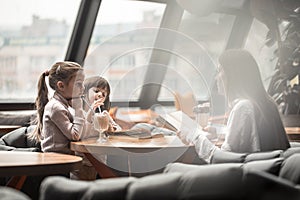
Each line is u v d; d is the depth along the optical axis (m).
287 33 6.26
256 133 3.07
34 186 2.93
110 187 1.56
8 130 4.62
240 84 3.19
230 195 1.50
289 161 2.02
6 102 5.93
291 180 1.96
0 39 6.08
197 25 7.02
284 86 6.16
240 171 1.56
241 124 3.09
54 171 2.44
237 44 7.41
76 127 3.27
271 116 3.15
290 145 3.29
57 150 3.27
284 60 6.23
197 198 1.50
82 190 1.59
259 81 3.22
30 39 6.24
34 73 6.36
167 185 1.54
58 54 6.45
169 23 6.75
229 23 7.27
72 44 6.34
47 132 3.31
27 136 3.85
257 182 1.52
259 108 3.12
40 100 3.56
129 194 1.53
